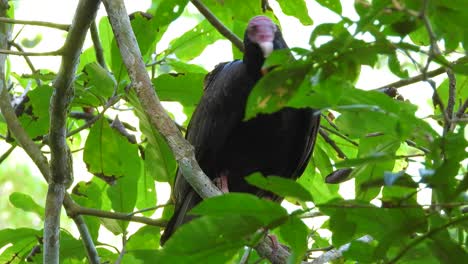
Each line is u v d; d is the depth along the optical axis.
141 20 11.05
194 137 11.76
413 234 7.02
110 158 11.55
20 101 12.35
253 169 12.15
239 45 12.30
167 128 9.12
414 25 6.37
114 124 11.80
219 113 11.60
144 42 11.17
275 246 10.01
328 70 6.53
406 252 7.05
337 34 6.59
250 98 6.61
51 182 10.41
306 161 12.20
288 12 11.90
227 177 12.21
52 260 10.45
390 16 6.39
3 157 12.30
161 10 9.91
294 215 6.79
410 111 7.03
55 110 9.93
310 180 12.81
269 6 12.17
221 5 11.51
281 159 12.16
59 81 9.73
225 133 11.61
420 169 6.46
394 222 6.88
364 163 6.95
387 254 7.33
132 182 11.18
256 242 6.88
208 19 12.18
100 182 12.76
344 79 6.62
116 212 11.03
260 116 11.55
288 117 11.67
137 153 11.66
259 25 11.00
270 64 6.68
